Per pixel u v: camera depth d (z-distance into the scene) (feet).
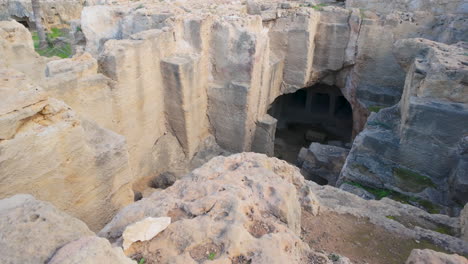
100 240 8.78
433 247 18.58
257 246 11.29
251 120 41.55
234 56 37.78
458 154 26.53
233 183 14.97
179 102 36.14
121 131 31.68
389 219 20.71
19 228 9.14
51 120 17.19
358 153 31.58
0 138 15.05
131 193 22.70
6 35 34.47
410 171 29.09
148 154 35.94
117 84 29.73
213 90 39.78
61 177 17.78
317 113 67.10
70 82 25.76
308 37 46.44
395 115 34.17
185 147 38.96
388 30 46.34
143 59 32.14
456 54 30.40
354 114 52.70
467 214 20.98
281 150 55.72
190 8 45.14
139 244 11.35
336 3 60.49
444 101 27.45
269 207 13.84
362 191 28.96
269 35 48.42
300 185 20.63
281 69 49.37
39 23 63.00
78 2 75.41
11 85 16.72
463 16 43.60
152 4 47.83
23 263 8.29
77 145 18.12
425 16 45.55
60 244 8.95
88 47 44.68
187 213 13.00
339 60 50.31
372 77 49.75
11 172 15.61
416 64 30.32
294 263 11.25
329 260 12.06
